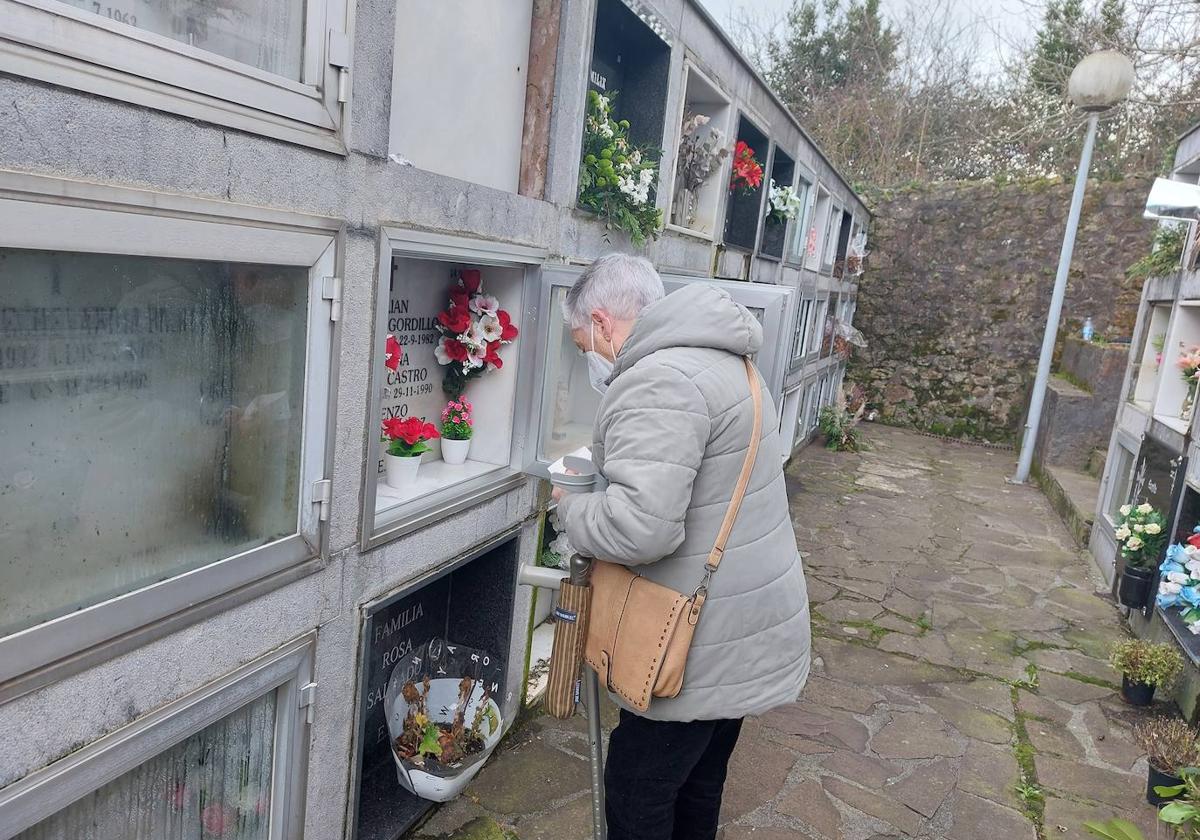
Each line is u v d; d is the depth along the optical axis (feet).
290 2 4.51
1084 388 26.23
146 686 4.16
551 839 7.25
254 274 4.60
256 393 4.76
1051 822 8.20
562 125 7.91
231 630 4.68
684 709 4.92
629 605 4.95
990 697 10.95
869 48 47.91
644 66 10.53
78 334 3.75
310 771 5.64
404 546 6.32
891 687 11.09
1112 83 22.00
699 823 5.90
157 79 3.71
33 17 3.18
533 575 5.66
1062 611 14.46
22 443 3.57
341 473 5.44
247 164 4.28
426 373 7.68
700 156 12.83
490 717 7.80
